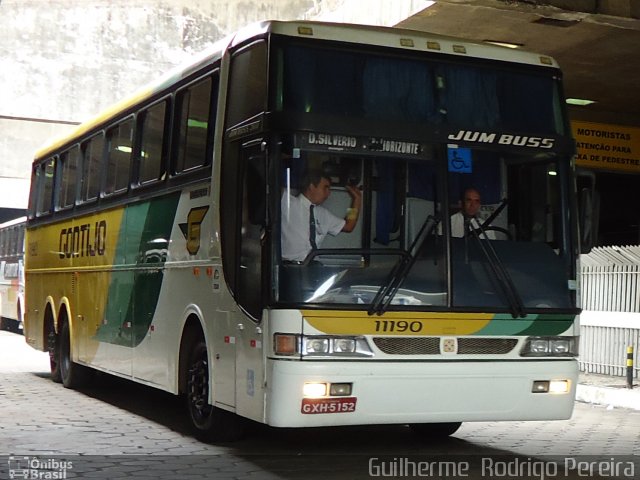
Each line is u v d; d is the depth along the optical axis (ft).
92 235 42.37
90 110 146.00
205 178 29.76
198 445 30.30
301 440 31.68
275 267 24.76
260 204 25.57
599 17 47.09
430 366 25.52
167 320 32.68
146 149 36.27
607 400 45.88
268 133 25.31
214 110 29.50
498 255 26.76
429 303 25.73
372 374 24.91
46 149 52.80
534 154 27.73
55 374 48.60
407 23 49.93
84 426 34.01
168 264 32.76
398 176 26.12
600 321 54.08
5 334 97.81
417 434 33.71
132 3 148.97
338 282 24.99
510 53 28.37
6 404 39.88
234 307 27.07
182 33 151.23
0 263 105.70
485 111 27.61
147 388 47.14
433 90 27.20
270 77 25.77
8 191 141.90
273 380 24.48
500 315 26.43
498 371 26.25
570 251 27.63
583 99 65.10
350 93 26.35
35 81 143.64
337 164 25.61
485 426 36.88
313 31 26.45
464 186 26.71
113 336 38.70
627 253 52.34
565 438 34.06
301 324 24.50
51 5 144.87
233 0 152.05
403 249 25.76
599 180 82.28
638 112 69.41
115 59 147.64
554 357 27.09
